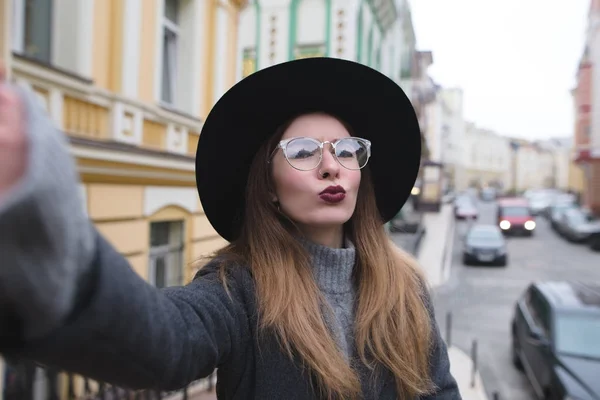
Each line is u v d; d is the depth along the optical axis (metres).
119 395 3.82
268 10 13.55
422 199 32.47
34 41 4.16
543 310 6.23
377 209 1.51
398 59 20.81
